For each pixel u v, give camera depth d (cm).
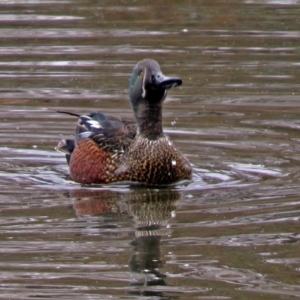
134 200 1388
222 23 2523
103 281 1070
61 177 1530
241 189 1438
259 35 2406
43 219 1295
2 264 1118
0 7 2694
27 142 1719
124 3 2719
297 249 1165
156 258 1138
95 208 1345
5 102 1942
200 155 1631
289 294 1031
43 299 1017
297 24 2495
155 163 1461
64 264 1118
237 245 1180
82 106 1912
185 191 1433
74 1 2758
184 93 1998
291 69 2136
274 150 1656
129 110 1886
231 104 1925
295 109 1889
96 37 2402
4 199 1393
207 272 1095
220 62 2188
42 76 2106
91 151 1502
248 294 1032
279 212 1314
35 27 2492
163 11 2638
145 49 2291
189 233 1234
